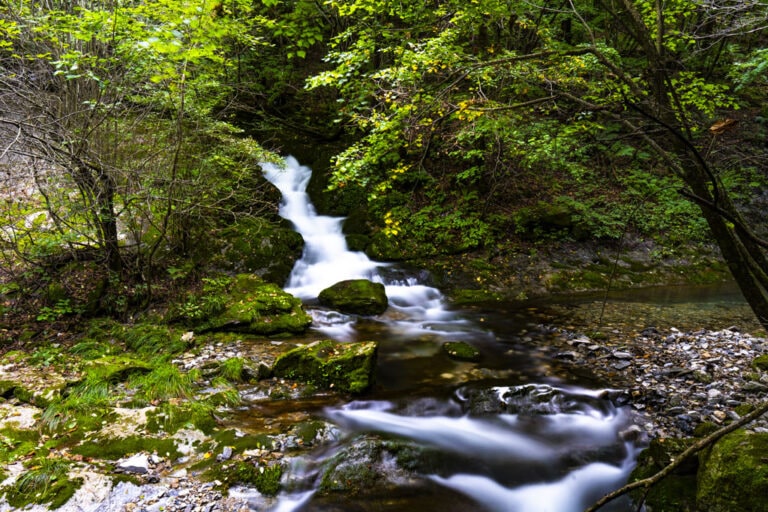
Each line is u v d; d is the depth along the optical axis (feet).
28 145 20.53
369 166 17.81
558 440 16.42
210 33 19.83
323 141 47.24
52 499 11.98
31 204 26.22
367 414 17.54
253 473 13.50
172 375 18.62
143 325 23.81
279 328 25.05
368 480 13.65
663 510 12.04
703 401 17.74
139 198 23.91
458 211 39.78
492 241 38.32
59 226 23.67
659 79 10.43
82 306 24.30
